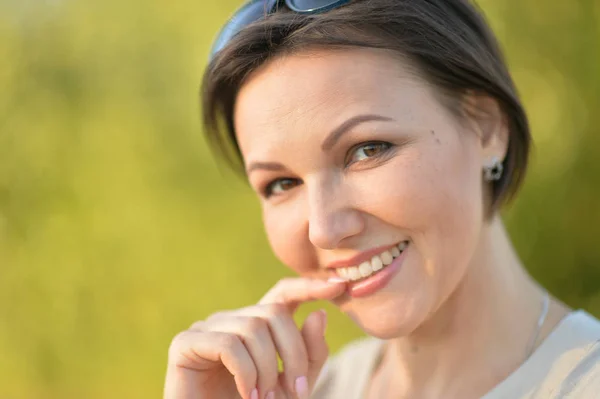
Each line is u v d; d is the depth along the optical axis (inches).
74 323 97.1
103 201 94.5
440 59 34.2
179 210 92.7
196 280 92.9
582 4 70.6
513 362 35.8
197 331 37.1
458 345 37.3
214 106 41.3
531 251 73.9
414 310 34.0
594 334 34.0
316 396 46.6
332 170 33.9
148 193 93.2
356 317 35.7
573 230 72.7
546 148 71.7
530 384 33.9
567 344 34.2
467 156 34.9
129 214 94.0
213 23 88.4
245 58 33.9
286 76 33.2
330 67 32.7
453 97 35.0
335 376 46.8
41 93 95.5
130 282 95.0
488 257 37.4
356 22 32.9
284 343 36.1
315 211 33.5
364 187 33.2
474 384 36.4
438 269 33.9
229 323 36.6
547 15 71.8
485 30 38.8
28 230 97.2
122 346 96.0
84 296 96.5
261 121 34.1
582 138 71.3
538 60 72.1
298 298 36.9
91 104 94.4
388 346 44.8
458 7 37.4
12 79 95.9
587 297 72.8
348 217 33.5
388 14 33.3
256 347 35.6
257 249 90.4
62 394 98.8
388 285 34.3
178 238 93.0
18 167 96.3
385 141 33.0
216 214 91.8
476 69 35.5
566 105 71.3
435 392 38.1
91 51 94.3
